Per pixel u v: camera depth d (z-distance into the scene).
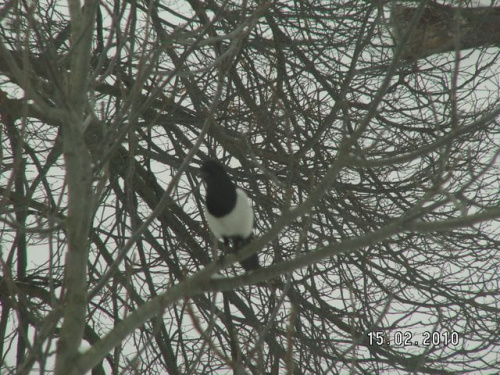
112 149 6.90
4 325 13.45
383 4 12.01
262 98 13.49
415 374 7.66
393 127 13.93
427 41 13.93
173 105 13.84
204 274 7.08
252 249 6.94
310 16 13.85
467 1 13.77
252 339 13.38
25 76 6.19
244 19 7.72
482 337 12.23
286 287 6.57
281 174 13.90
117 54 7.57
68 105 6.46
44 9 13.31
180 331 13.30
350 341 12.83
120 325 6.82
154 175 15.26
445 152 6.36
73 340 6.61
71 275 6.75
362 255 13.31
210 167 9.16
